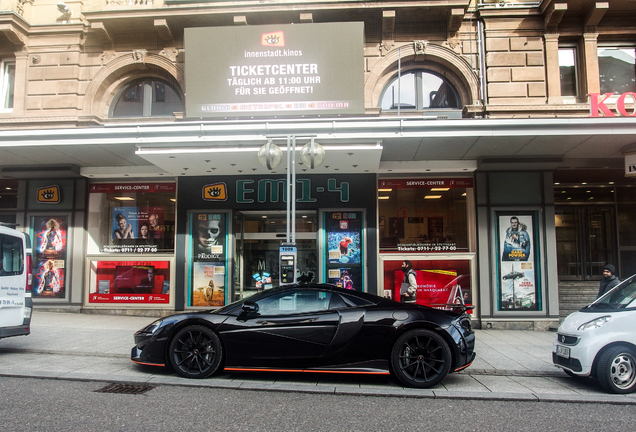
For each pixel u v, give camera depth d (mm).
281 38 10305
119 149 9617
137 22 11453
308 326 5625
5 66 12211
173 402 4707
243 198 11461
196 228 11531
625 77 11188
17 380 5473
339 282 11125
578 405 4895
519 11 11172
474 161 10914
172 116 11523
